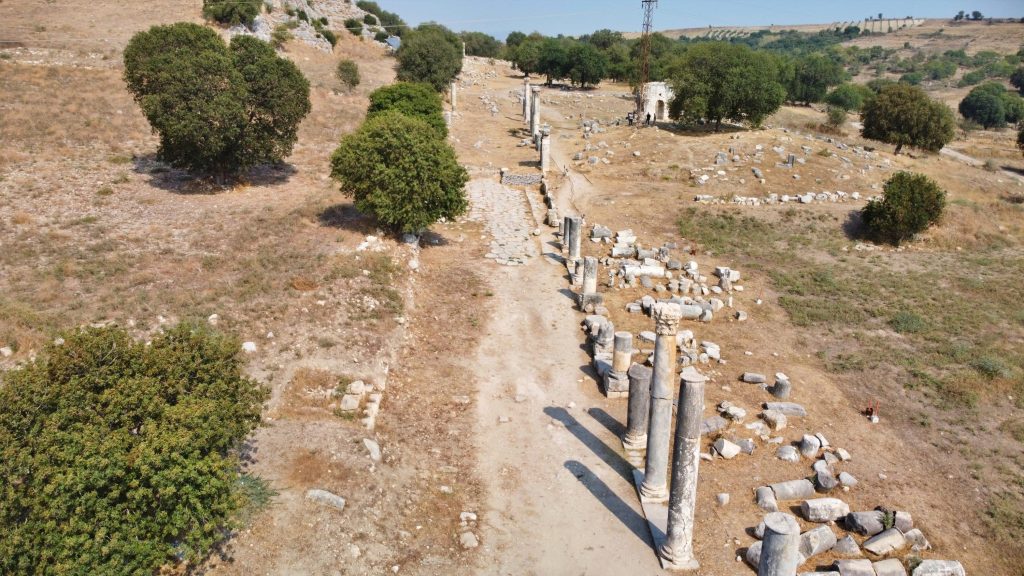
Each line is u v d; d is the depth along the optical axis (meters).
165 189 30.19
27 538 8.91
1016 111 114.94
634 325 23.12
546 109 71.62
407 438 16.02
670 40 131.88
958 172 50.41
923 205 32.47
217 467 10.37
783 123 72.25
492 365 20.09
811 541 12.95
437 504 14.03
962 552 13.36
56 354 10.89
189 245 23.88
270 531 11.85
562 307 24.34
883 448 16.75
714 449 16.17
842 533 13.76
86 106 38.44
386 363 18.61
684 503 12.17
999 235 34.94
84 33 52.47
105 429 10.09
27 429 9.80
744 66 50.94
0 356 15.64
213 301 19.62
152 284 20.38
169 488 9.70
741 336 22.94
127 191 29.20
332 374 17.25
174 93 27.67
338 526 12.34
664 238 32.09
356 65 65.50
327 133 43.94
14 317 17.09
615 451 16.17
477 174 41.47
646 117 61.41
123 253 22.47
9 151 31.17
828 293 26.66
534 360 20.55
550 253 29.59
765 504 14.18
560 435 16.77
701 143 46.09
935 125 54.56
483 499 14.41
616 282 26.72
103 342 11.27
